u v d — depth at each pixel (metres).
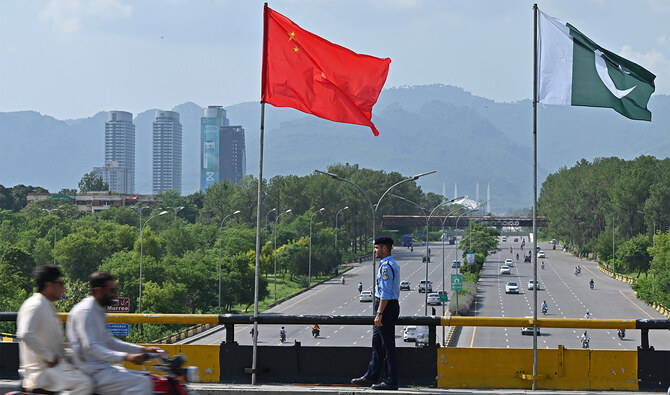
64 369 9.37
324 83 16.30
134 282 92.44
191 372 9.73
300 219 185.75
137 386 9.35
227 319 14.50
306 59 16.27
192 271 101.38
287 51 16.27
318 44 16.27
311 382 14.47
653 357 13.88
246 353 14.63
